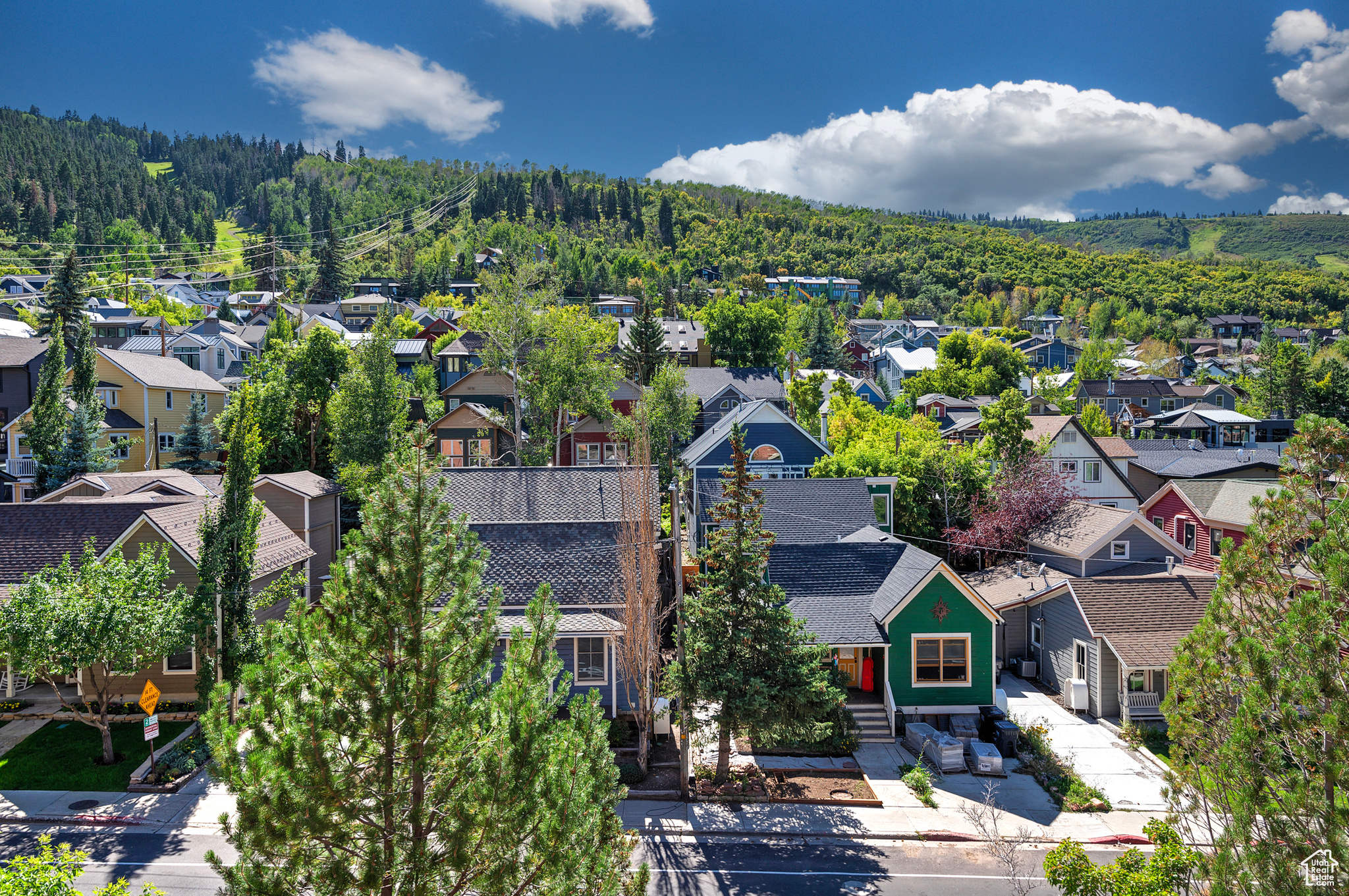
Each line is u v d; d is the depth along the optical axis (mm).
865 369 123125
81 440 42312
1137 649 27422
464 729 9859
